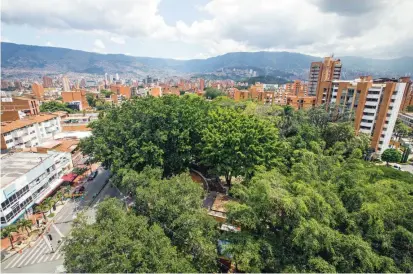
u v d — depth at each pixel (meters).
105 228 18.69
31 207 36.69
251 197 20.22
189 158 36.88
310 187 19.80
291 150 34.62
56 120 70.25
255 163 31.83
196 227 20.28
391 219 19.50
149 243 18.03
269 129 34.88
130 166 35.16
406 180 31.20
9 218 32.09
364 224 19.23
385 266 17.12
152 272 16.47
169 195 22.64
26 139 58.19
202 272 19.36
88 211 37.66
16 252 29.50
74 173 47.94
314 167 24.05
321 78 110.38
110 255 16.72
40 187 39.34
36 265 27.52
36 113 84.19
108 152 36.75
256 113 51.47
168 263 17.03
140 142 36.41
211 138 33.50
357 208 20.45
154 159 34.78
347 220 19.12
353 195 20.95
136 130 37.34
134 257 16.64
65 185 46.09
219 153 32.00
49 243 31.16
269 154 31.64
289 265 17.30
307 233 16.80
